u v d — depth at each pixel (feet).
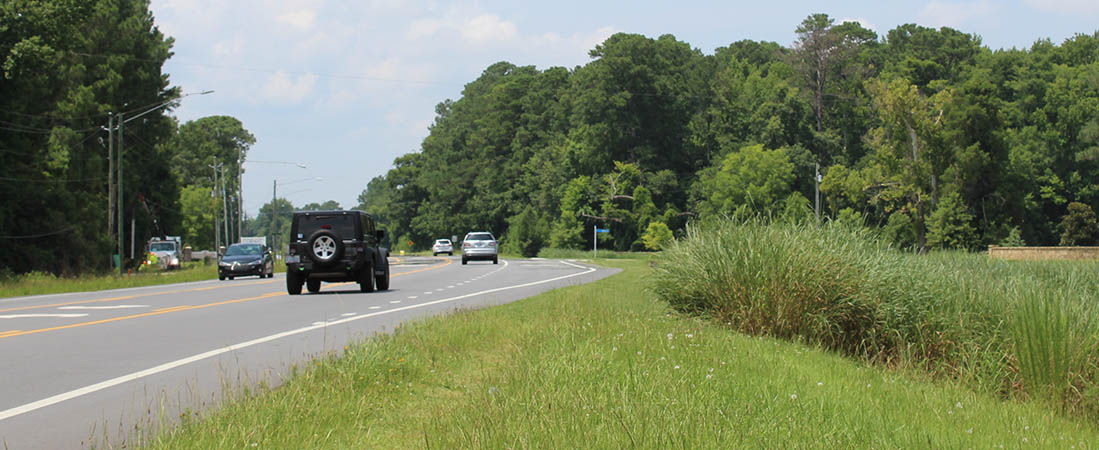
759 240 50.47
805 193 321.11
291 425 20.54
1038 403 37.58
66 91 186.09
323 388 25.22
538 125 427.74
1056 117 327.47
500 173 432.66
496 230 432.66
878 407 26.05
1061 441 25.81
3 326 48.14
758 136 356.59
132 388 28.17
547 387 24.49
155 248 263.29
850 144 361.51
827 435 21.07
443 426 20.57
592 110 361.30
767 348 39.04
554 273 127.65
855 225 54.80
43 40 148.97
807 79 376.89
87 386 28.53
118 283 115.03
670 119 366.22
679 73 373.81
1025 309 42.88
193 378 30.07
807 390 27.53
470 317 47.34
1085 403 37.81
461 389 26.27
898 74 377.71
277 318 53.31
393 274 127.24
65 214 172.24
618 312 50.44
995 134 278.05
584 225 358.02
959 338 46.91
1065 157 314.14
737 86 409.28
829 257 49.16
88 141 203.41
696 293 50.90
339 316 54.49
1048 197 305.32
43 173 169.17
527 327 41.96
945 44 397.19
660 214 350.43
